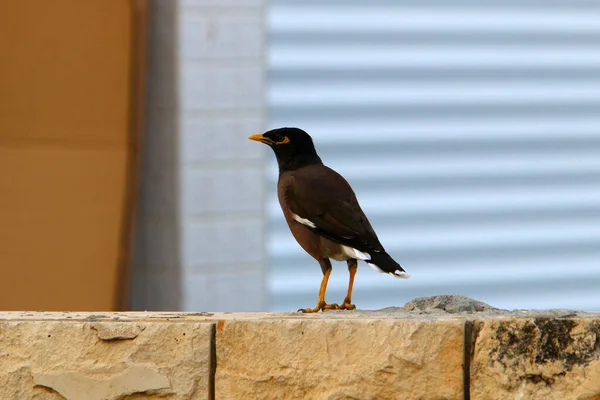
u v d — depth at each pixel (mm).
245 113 14055
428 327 7621
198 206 13914
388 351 7637
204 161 13930
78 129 13469
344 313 8359
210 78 13945
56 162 13438
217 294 13969
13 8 13320
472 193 15141
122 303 13594
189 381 7848
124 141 13547
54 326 7941
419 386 7609
